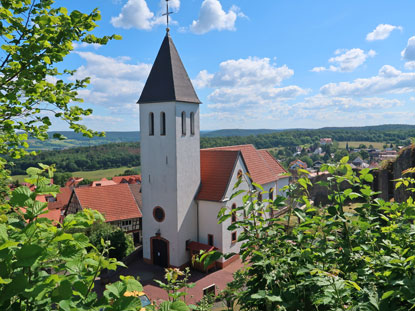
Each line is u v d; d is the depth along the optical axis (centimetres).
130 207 3647
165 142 2252
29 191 312
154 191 2334
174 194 2230
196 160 2406
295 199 449
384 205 423
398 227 392
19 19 483
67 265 302
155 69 2309
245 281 423
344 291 292
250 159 3191
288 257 387
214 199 2311
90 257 339
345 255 380
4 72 482
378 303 290
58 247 322
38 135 634
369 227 409
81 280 294
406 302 312
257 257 394
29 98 561
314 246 409
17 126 602
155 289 1938
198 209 2408
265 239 417
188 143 2320
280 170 3528
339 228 422
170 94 2191
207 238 2369
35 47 460
